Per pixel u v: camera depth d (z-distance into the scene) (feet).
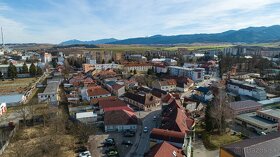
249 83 489.67
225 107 283.18
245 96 428.56
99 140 255.50
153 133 213.46
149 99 366.43
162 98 370.73
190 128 259.60
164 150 178.81
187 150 209.77
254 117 304.09
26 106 351.25
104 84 508.53
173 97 359.87
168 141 203.82
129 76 575.38
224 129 272.31
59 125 280.31
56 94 392.06
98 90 402.31
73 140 250.57
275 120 286.05
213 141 252.42
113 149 229.04
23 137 257.96
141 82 526.57
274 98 399.03
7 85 519.60
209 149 238.48
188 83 496.64
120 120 280.72
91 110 337.31
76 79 524.11
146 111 350.84
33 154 217.97
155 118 319.06
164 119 270.26
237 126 299.79
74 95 403.95
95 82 522.88
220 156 196.03
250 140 204.13
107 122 278.87
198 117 324.39
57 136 256.73
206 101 396.16
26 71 639.35
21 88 487.61
